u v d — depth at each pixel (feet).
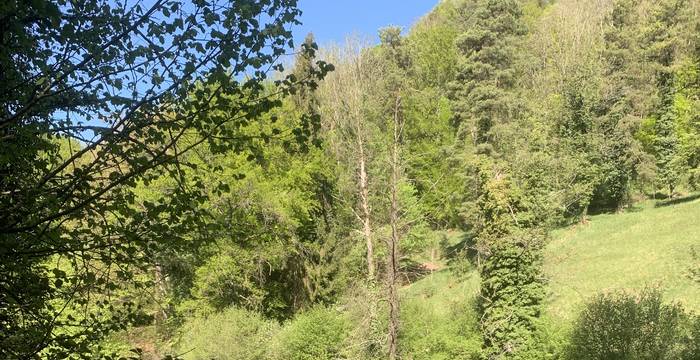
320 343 66.59
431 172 123.13
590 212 129.90
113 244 15.35
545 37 179.32
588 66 137.18
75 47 14.14
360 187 75.51
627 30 156.76
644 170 119.24
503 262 58.95
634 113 144.36
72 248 14.61
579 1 197.67
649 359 44.01
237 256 78.23
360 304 57.41
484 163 68.69
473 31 132.26
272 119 15.78
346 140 86.89
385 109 83.82
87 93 14.55
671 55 156.56
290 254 88.43
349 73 99.14
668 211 111.04
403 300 60.49
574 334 51.42
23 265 14.60
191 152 19.19
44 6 12.41
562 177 108.99
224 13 13.70
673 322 45.96
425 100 137.90
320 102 99.09
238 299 87.04
